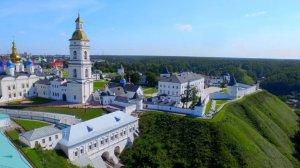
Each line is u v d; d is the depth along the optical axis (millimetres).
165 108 105750
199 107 97125
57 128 66438
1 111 85625
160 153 74188
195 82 154500
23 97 124500
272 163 78188
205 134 80188
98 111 99188
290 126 128625
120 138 79562
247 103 127062
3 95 115188
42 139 61219
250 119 109875
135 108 103938
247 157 73500
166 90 140125
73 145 63438
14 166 46344
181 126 85500
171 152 74875
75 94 114125
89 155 68312
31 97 126312
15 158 50156
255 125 106375
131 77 193500
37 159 55094
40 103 112375
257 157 76000
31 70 141125
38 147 59406
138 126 89000
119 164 74062
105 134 73188
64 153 63406
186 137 80188
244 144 79062
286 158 88062
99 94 116312
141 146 78750
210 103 121750
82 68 111000
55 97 122375
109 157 75375
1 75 119625
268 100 149500
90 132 69375
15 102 114000
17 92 121375
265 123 110812
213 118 92500
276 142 99438
